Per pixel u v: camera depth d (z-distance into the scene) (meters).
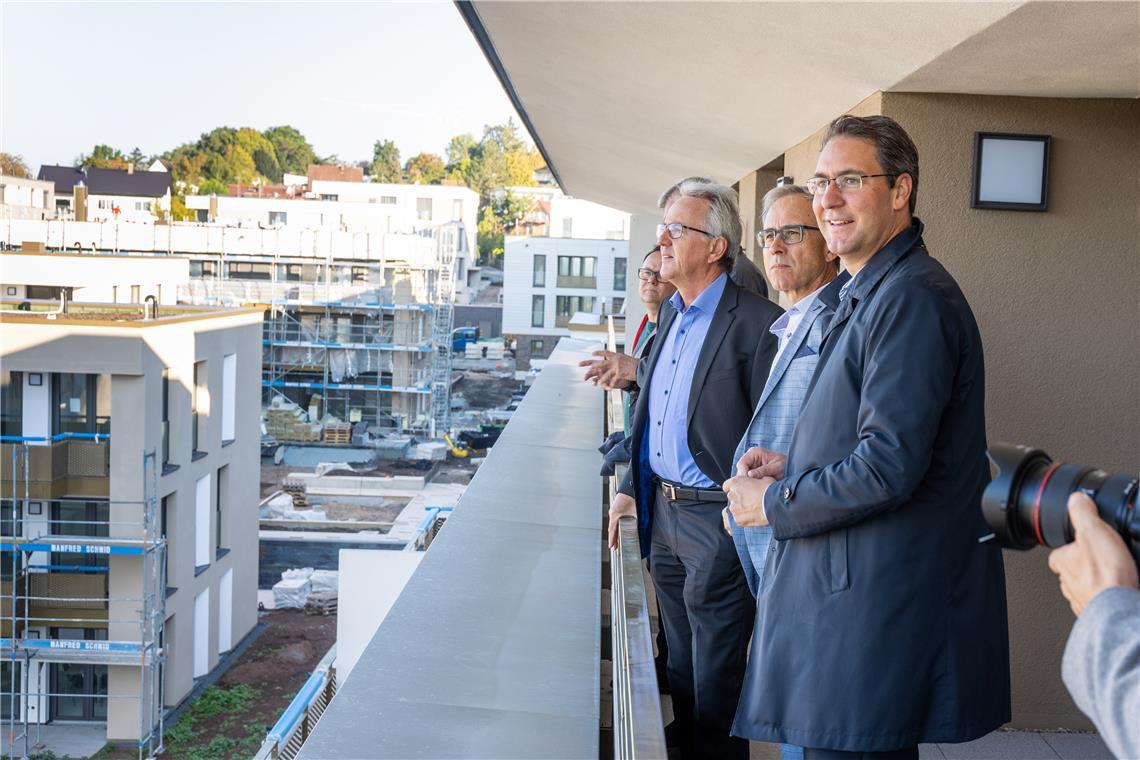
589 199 17.53
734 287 2.62
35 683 18.22
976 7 2.33
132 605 17.55
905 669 1.65
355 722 2.27
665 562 2.70
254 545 22.92
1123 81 2.85
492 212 118.38
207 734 17.80
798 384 2.10
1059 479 1.00
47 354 17.19
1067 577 0.95
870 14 2.60
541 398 7.88
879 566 1.66
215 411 20.67
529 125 9.13
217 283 40.06
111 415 17.38
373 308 40.53
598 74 5.19
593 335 17.48
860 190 1.78
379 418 40.75
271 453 38.22
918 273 1.70
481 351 63.00
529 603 3.11
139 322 17.67
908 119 3.15
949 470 1.67
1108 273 3.16
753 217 6.73
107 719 17.91
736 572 2.52
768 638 1.78
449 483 34.97
